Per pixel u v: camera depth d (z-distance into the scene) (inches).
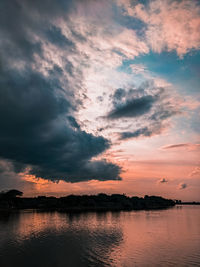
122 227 3619.6
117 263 1542.8
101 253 1827.0
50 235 2751.0
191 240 2427.4
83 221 4648.1
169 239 2490.2
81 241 2347.4
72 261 1584.6
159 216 6205.7
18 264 1512.1
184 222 4434.1
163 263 1550.2
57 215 6486.2
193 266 1480.1
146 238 2554.1
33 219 5027.1
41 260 1611.7
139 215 6604.3
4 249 1950.1
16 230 3157.0
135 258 1675.7
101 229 3366.1
